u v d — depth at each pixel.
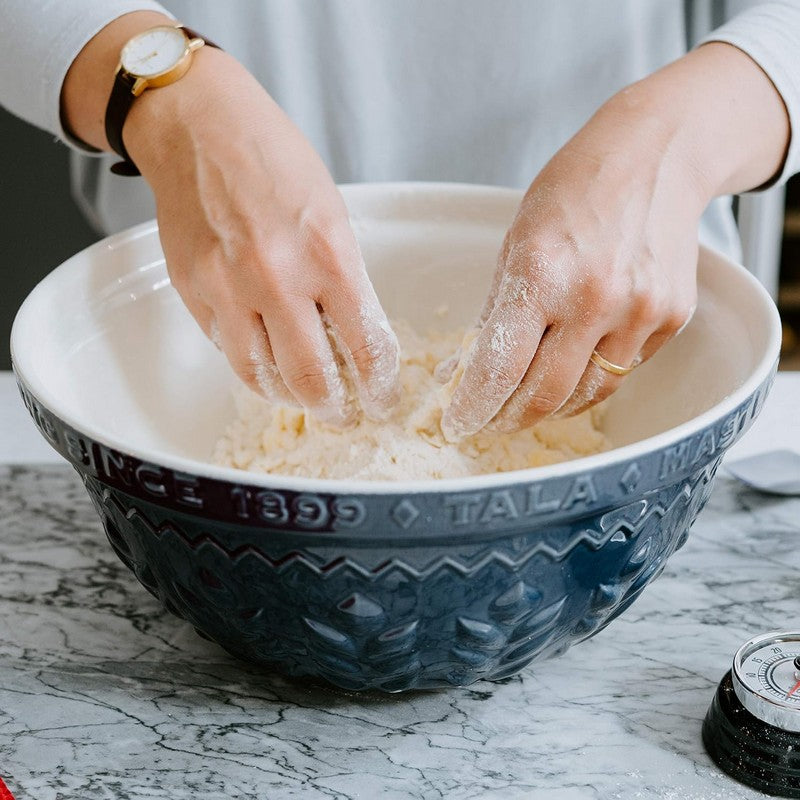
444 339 0.95
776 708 0.65
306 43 1.09
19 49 0.87
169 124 0.78
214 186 0.74
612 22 1.08
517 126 1.12
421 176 1.16
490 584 0.62
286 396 0.75
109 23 0.85
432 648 0.66
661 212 0.74
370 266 0.96
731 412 0.64
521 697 0.74
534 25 1.07
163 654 0.79
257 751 0.69
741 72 0.85
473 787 0.66
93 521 0.94
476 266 0.95
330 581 0.62
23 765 0.68
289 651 0.68
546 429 0.85
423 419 0.78
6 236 1.87
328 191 0.74
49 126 0.90
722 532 0.92
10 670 0.77
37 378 0.68
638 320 0.72
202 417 0.91
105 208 1.22
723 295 0.81
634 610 0.83
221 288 0.71
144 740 0.70
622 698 0.74
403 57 1.09
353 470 0.77
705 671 0.76
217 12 1.07
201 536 0.63
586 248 0.70
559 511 0.59
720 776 0.67
